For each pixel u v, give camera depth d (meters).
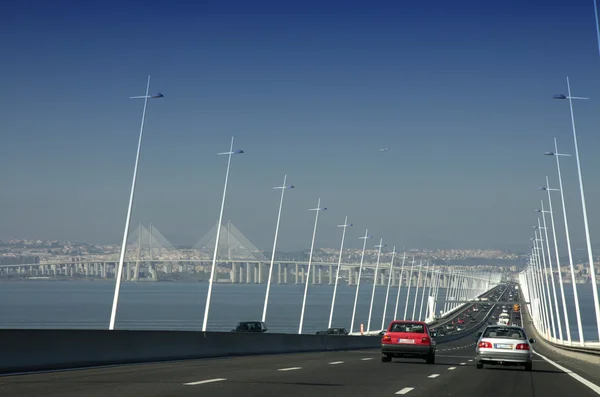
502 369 58.69
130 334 57.06
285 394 34.41
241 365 55.16
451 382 44.31
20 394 32.06
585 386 44.22
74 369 47.41
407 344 65.56
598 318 107.06
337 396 34.31
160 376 42.38
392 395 35.53
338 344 115.12
